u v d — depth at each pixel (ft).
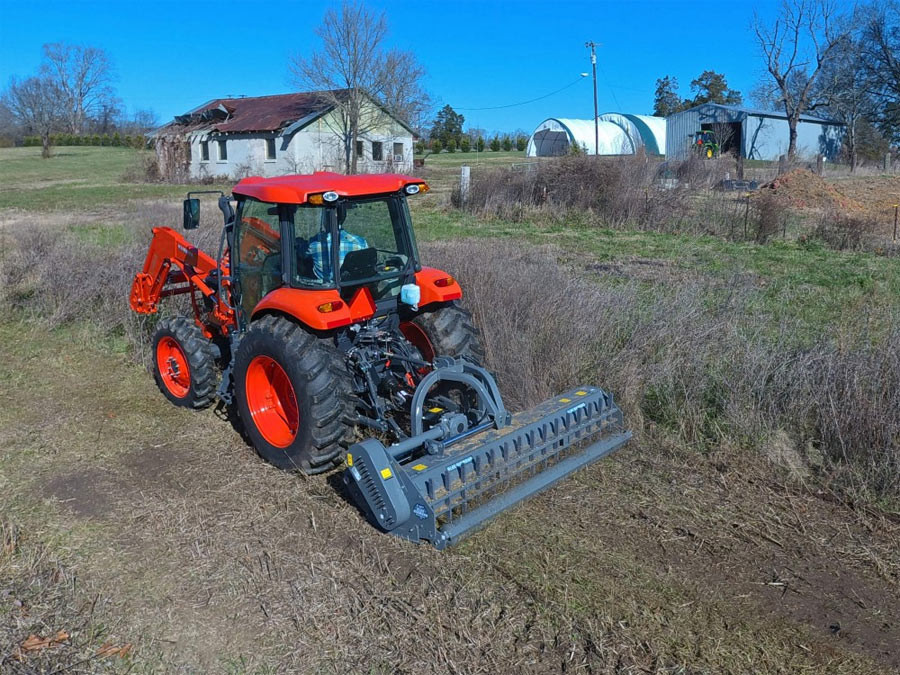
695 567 13.29
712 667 10.93
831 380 18.24
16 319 29.68
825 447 17.06
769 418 18.13
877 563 13.33
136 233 43.55
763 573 13.14
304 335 15.93
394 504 13.62
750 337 22.36
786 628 11.76
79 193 91.66
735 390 18.84
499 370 20.36
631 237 49.55
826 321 26.66
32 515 15.25
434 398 16.42
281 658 11.14
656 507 15.21
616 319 23.20
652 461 17.15
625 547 13.87
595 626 11.73
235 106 121.29
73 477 16.90
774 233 48.26
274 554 13.71
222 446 18.39
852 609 12.22
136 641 11.54
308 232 16.17
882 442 16.44
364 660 11.06
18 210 71.41
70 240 39.55
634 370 19.94
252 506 15.42
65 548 13.99
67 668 10.94
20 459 17.81
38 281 31.53
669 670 10.84
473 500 14.52
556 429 15.85
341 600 12.40
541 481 15.26
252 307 18.45
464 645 11.35
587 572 13.10
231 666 11.02
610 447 16.93
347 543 14.07
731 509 15.19
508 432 15.02
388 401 17.25
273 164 108.68
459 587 12.68
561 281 25.63
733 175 81.92
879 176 90.53
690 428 18.48
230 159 111.86
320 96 108.78
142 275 22.84
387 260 17.16
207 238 35.32
